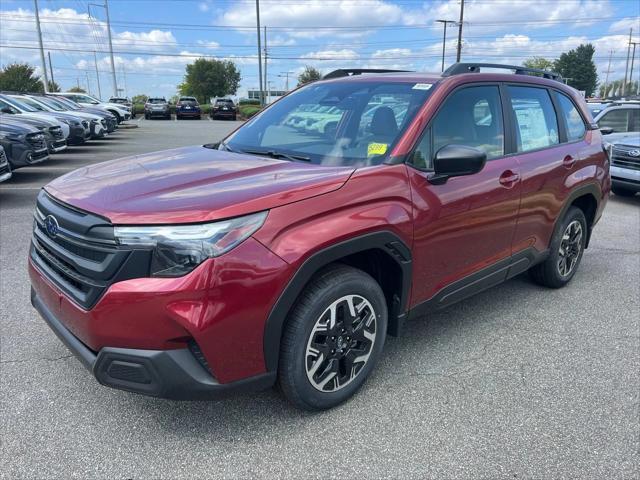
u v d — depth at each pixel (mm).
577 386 3236
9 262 5301
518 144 3893
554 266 4605
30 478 2383
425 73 3760
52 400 2965
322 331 2707
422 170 3064
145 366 2316
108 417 2830
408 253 2979
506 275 3975
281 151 3350
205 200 2396
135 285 2258
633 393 3172
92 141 19500
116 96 51438
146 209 2340
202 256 2254
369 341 2967
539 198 4035
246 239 2336
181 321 2244
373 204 2771
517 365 3475
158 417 2842
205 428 2760
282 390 2729
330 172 2791
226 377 2414
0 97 13672
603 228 7449
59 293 2594
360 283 2812
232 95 94375
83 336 2461
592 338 3891
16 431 2697
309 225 2518
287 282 2432
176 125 32781
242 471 2463
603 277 5258
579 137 4691
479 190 3393
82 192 2672
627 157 9094
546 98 4332
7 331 3785
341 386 2906
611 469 2523
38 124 12484
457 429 2797
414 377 3295
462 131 3412
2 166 8242
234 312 2322
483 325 4078
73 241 2459
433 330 3979
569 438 2742
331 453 2596
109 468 2459
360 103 3457
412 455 2592
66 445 2605
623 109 10664
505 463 2551
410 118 3141
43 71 35406
